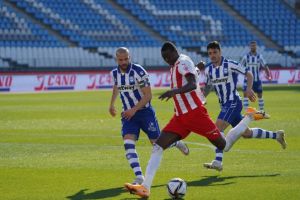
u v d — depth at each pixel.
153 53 120.81
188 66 23.77
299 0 137.12
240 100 31.84
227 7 132.25
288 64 125.81
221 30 128.62
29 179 27.92
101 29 119.44
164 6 126.94
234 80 31.55
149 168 23.67
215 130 24.66
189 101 24.31
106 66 114.81
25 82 100.94
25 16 115.06
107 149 38.09
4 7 113.88
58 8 118.38
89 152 36.78
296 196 23.31
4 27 111.75
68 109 68.38
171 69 24.72
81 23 118.56
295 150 36.62
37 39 113.19
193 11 128.62
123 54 27.00
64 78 104.06
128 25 122.12
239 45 127.69
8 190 25.42
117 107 70.75
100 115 61.41
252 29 130.62
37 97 88.31
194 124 24.39
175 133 24.36
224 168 30.44
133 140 26.95
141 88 27.23
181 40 124.69
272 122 52.50
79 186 26.22
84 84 105.50
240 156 34.34
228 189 25.05
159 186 26.09
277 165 31.06
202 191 24.72
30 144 40.81
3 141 42.47
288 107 67.00
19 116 60.91
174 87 24.58
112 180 27.58
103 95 91.50
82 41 116.69
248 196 23.52
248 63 64.75
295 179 26.98
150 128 27.45
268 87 105.25
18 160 33.75
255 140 41.12
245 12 132.38
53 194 24.56
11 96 90.81
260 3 134.25
